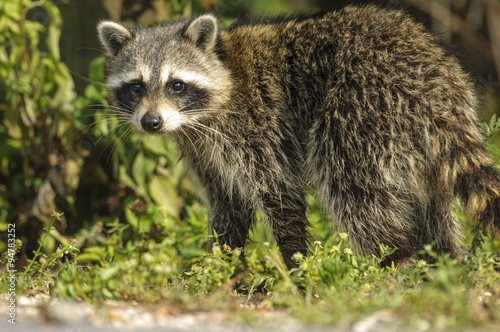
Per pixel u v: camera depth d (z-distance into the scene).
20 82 9.92
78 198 10.58
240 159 8.13
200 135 8.48
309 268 6.57
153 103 8.08
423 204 7.93
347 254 6.93
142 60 8.30
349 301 5.21
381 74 7.43
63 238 9.66
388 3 8.20
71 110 10.06
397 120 7.34
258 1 13.84
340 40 7.77
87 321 4.96
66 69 9.97
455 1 16.17
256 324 4.76
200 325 4.83
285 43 8.16
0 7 9.70
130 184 9.98
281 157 8.04
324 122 7.69
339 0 15.85
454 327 4.48
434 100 7.31
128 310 5.32
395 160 7.38
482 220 7.21
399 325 4.66
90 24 10.67
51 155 10.12
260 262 7.93
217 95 8.22
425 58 7.47
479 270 6.04
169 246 8.12
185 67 8.24
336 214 7.69
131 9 10.69
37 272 7.16
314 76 7.90
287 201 8.05
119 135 9.97
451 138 7.28
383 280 6.27
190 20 8.81
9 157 10.75
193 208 9.86
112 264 6.32
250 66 8.24
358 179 7.50
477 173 7.23
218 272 6.46
